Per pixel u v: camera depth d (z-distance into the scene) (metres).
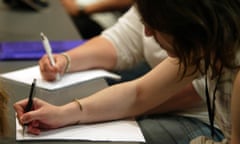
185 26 1.74
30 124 1.94
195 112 2.29
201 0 1.72
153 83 2.12
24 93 2.14
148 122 2.21
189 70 2.01
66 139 1.91
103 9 4.11
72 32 2.74
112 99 2.07
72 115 1.99
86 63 2.37
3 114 1.93
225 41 1.75
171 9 1.73
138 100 2.11
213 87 1.94
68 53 2.36
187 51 1.78
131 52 2.53
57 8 3.15
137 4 1.78
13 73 2.30
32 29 2.76
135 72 2.65
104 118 2.04
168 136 2.13
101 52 2.44
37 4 3.11
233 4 1.74
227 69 1.84
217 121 2.05
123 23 2.56
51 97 2.14
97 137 1.93
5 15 2.95
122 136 1.95
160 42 1.82
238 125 1.81
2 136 1.90
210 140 2.02
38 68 2.35
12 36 2.66
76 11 4.09
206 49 1.76
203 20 1.73
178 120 2.24
